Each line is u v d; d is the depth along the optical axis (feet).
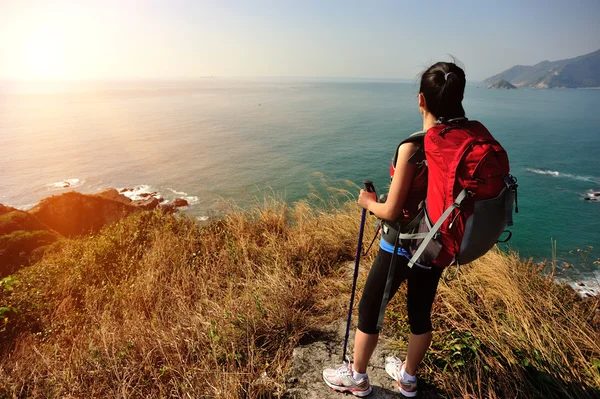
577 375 7.33
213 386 7.61
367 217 16.35
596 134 363.97
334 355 8.68
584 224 123.24
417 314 6.44
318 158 248.73
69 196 76.48
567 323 9.10
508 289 10.19
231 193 161.27
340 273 12.89
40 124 495.82
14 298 14.38
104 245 18.16
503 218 4.89
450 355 8.18
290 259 13.79
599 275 32.07
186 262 14.44
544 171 205.87
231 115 606.55
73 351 10.27
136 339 9.82
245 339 9.25
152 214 21.50
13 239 39.17
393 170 5.72
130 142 331.57
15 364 9.96
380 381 7.72
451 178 4.84
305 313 10.41
